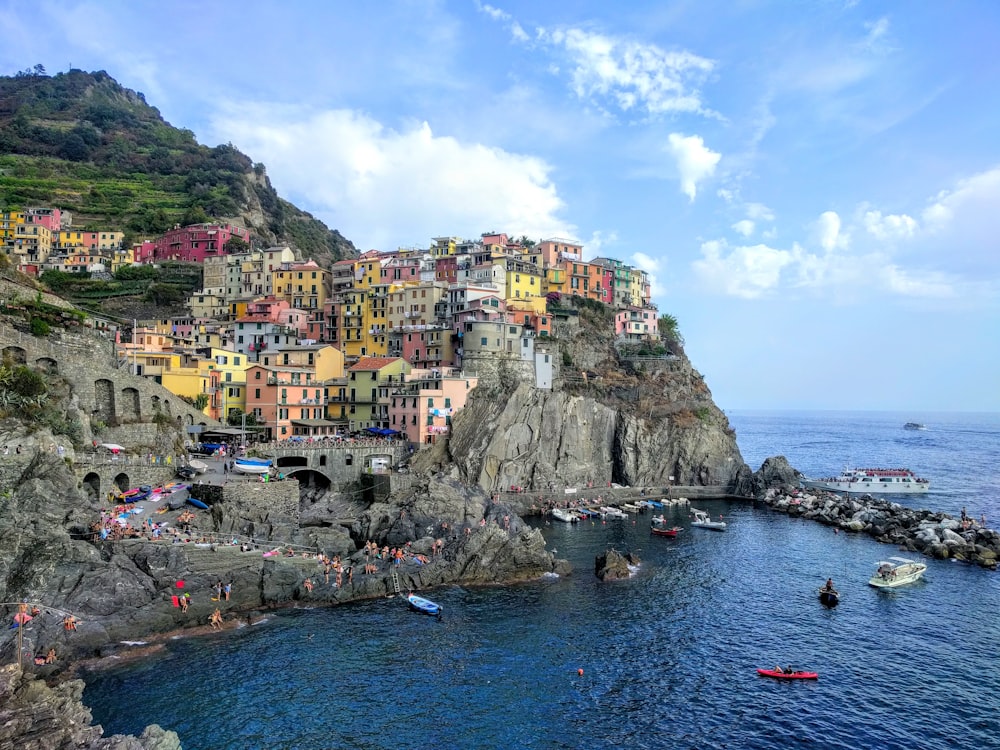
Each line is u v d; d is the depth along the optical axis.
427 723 54.06
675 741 52.62
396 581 82.44
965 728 55.06
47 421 82.31
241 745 50.19
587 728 54.09
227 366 136.00
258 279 198.25
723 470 166.75
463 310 159.75
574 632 72.56
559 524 125.44
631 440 157.25
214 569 74.31
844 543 115.50
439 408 135.75
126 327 153.38
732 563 101.06
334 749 50.19
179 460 102.50
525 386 142.00
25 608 59.88
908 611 81.19
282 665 62.22
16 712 41.81
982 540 112.81
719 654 68.19
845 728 54.88
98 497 85.75
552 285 198.88
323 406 139.75
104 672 59.06
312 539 88.38
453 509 101.06
